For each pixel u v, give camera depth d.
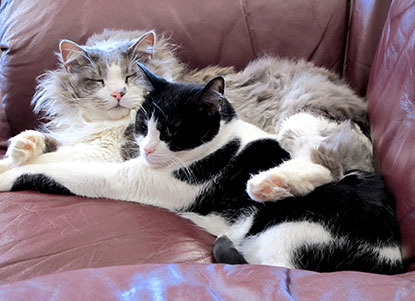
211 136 1.29
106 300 0.68
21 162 1.42
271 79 1.65
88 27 1.69
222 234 1.15
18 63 1.67
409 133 1.00
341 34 1.64
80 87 1.57
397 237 1.00
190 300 0.69
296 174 1.14
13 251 1.05
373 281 0.74
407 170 0.97
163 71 1.63
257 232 1.16
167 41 1.70
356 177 1.14
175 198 1.31
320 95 1.53
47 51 1.67
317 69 1.65
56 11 1.69
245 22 1.66
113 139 1.58
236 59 1.71
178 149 1.28
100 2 1.71
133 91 1.56
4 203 1.25
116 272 0.79
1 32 1.74
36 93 1.68
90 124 1.60
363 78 1.58
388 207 1.03
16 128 1.75
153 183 1.31
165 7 1.70
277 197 1.13
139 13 1.70
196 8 1.68
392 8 1.30
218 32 1.68
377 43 1.53
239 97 1.63
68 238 1.09
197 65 1.73
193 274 0.79
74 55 1.55
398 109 1.09
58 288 0.72
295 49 1.67
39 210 1.21
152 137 1.28
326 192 1.10
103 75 1.54
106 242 1.09
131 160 1.37
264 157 1.29
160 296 0.69
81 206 1.25
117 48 1.57
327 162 1.20
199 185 1.30
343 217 1.04
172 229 1.17
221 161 1.30
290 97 1.57
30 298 0.69
